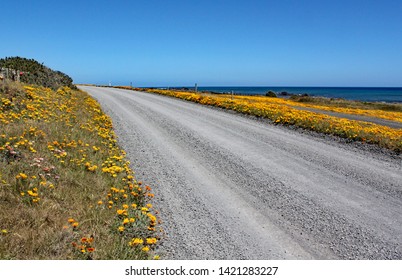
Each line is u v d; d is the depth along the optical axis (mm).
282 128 14938
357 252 4684
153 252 4473
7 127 8320
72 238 4230
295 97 57312
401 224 5578
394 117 32562
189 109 21922
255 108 20516
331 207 6207
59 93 20125
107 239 4406
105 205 5445
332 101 53312
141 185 7023
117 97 30219
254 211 5980
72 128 10219
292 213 5922
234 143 11414
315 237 5078
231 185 7301
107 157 8242
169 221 5445
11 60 24016
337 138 12680
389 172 8438
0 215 4340
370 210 6105
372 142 11805
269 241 4926
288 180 7676
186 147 10703
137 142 11094
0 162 5938
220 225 5383
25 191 5129
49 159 6848
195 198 6500
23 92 13648
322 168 8672
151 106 23078
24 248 3871
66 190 5531
